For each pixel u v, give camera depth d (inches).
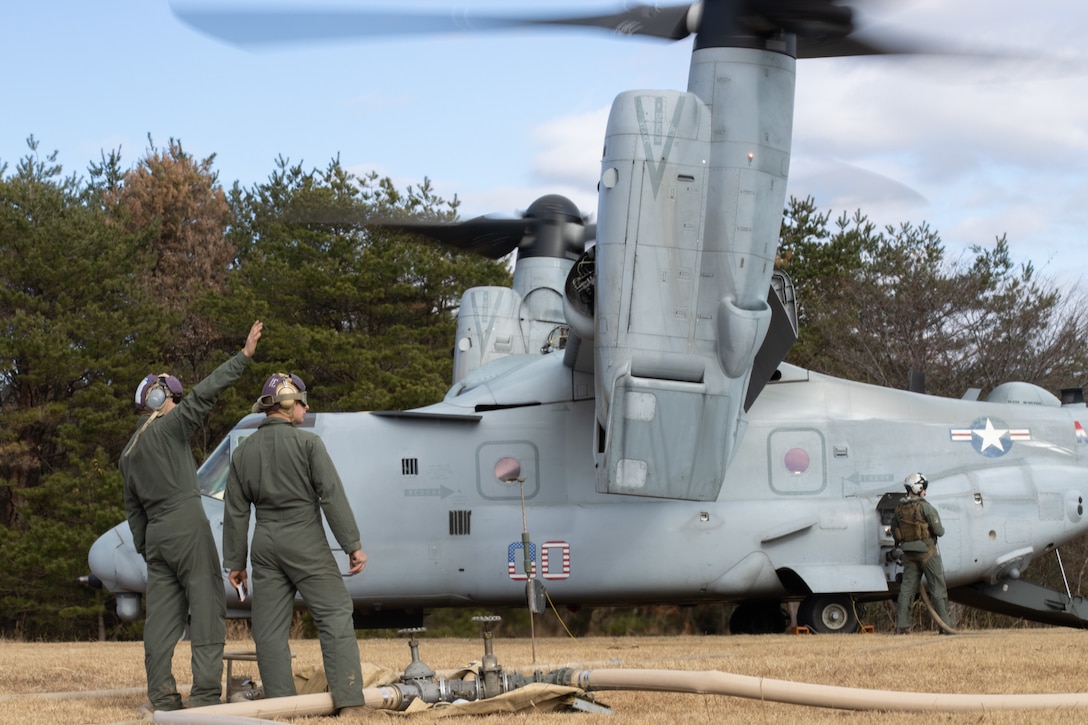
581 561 642.8
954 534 667.4
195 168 2174.0
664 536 647.8
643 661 387.9
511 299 794.8
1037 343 1268.5
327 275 1499.8
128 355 1332.4
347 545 268.5
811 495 668.1
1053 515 683.4
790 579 669.9
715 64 546.3
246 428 670.5
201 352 1631.4
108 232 1430.9
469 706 261.1
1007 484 681.0
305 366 1422.2
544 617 1209.4
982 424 695.1
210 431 1445.6
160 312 1412.4
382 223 716.7
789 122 554.6
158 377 293.1
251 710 251.8
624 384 549.3
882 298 1315.2
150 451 280.7
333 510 268.2
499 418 657.6
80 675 361.4
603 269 552.1
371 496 643.5
